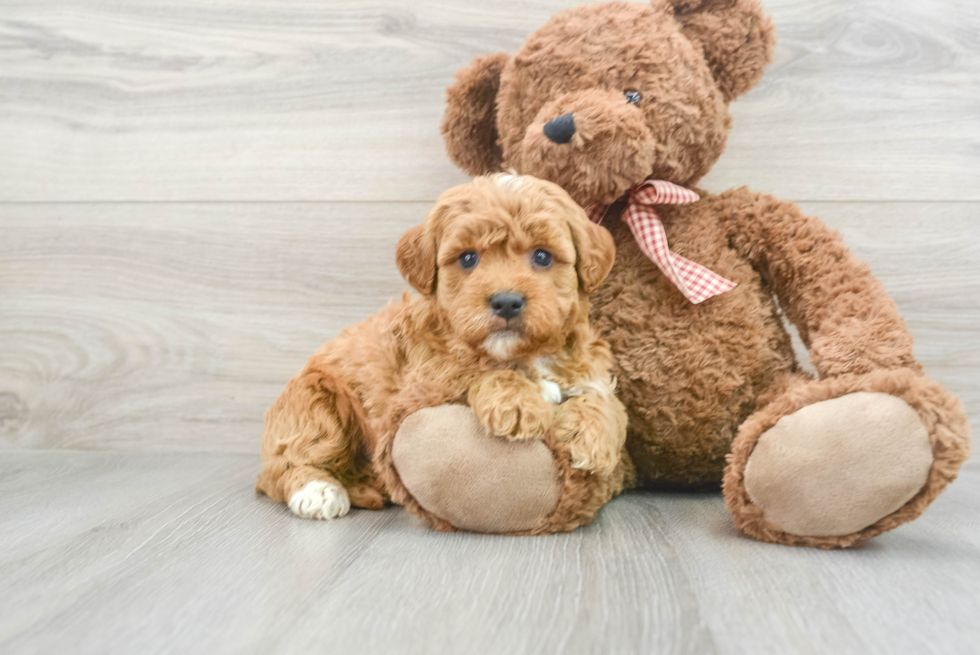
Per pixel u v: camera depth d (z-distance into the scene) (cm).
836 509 94
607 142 112
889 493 92
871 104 153
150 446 175
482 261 100
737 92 132
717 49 127
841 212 155
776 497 97
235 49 170
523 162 122
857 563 92
